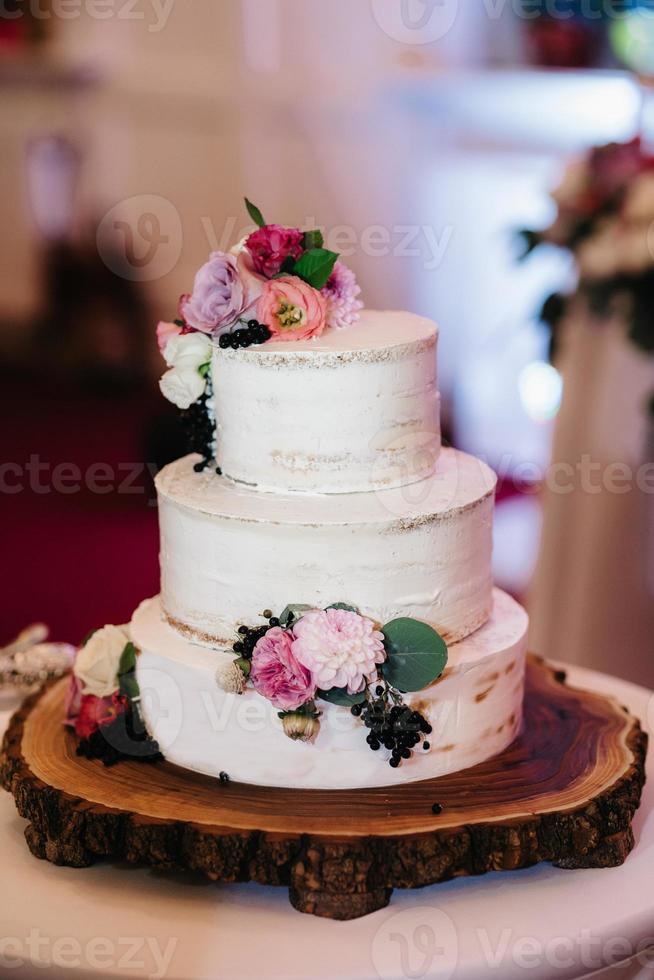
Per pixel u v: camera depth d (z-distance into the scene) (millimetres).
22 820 2166
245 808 1920
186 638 2088
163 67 6695
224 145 6773
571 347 3471
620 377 3441
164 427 6211
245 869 1836
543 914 1839
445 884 1947
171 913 1846
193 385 2074
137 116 6828
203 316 1986
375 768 1992
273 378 1940
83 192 7129
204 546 1983
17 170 7121
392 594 1955
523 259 3129
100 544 5465
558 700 2420
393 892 1915
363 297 6801
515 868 1883
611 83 5992
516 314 6562
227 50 6648
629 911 1847
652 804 2223
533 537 5305
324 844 1795
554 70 6227
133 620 2197
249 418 1994
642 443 3482
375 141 6699
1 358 7594
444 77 6512
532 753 2148
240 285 1974
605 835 1978
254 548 1927
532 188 6543
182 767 2084
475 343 6676
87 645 2166
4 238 7352
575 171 3039
